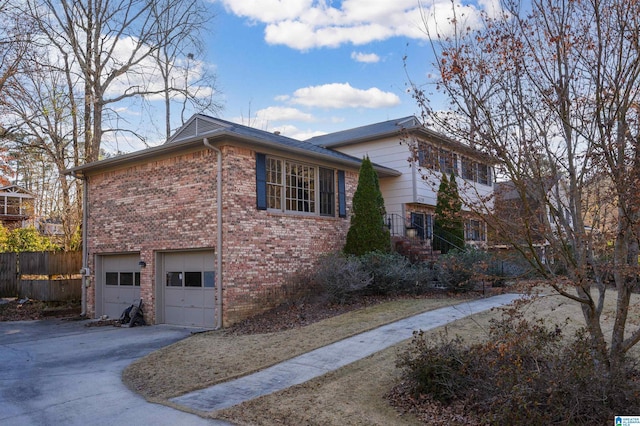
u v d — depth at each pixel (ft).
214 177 41.70
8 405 22.38
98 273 53.93
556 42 17.02
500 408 16.05
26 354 34.45
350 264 41.98
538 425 14.90
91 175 54.24
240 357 29.12
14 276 61.21
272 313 41.42
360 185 49.47
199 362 28.96
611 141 15.84
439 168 18.56
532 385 15.89
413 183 61.31
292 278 45.16
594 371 16.07
